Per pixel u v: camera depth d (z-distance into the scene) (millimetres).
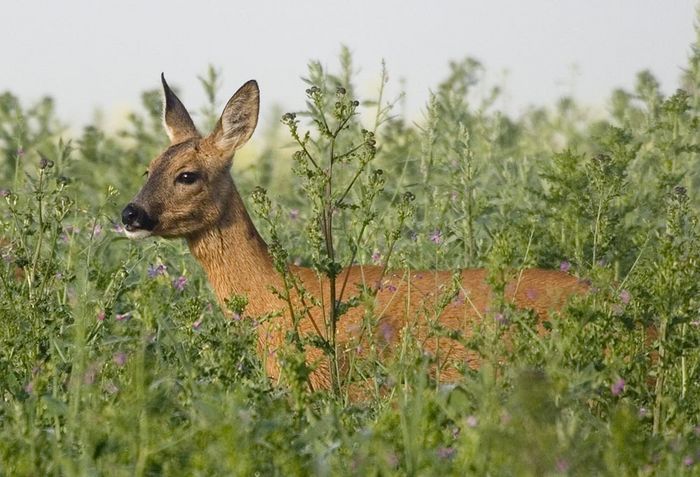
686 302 10195
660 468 8727
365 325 11891
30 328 11375
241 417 8617
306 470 8344
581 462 7941
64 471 8445
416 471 8312
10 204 12852
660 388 10188
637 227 15094
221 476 8141
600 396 9891
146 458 8234
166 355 11445
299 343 11477
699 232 13000
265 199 11930
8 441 8703
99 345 11062
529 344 10000
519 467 7809
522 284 13406
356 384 12078
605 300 10750
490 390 8641
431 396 9172
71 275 12500
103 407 9195
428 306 13281
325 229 11930
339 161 11883
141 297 9227
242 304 11422
